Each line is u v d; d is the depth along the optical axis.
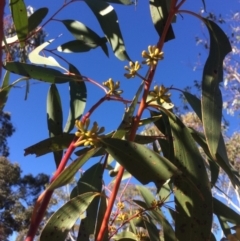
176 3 0.29
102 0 0.33
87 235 0.28
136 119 0.26
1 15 0.20
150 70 0.27
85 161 0.23
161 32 0.31
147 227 0.30
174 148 0.25
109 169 0.34
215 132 0.24
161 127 0.30
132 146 0.23
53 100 0.34
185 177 0.25
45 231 0.24
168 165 0.22
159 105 0.27
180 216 0.24
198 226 0.24
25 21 0.34
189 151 0.25
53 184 0.22
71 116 0.33
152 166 0.23
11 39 0.35
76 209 0.25
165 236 0.27
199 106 0.28
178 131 0.26
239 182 0.26
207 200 0.24
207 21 0.28
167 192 0.31
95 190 0.29
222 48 0.27
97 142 0.23
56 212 0.24
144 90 0.27
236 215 0.29
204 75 0.26
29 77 0.31
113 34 0.32
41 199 0.22
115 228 0.32
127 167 0.23
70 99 0.33
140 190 0.33
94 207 0.28
